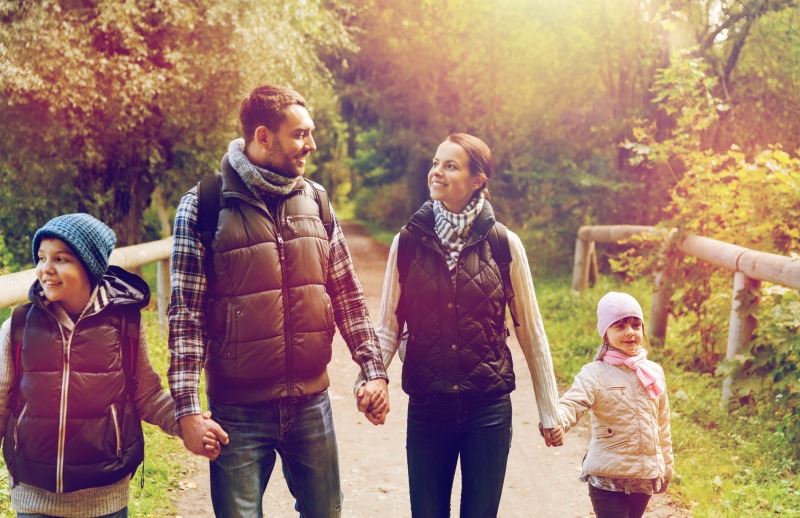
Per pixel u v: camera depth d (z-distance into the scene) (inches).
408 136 888.3
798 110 516.7
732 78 539.2
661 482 131.8
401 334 121.2
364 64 879.1
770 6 493.4
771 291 229.0
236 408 106.4
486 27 730.8
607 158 585.0
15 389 99.6
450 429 115.0
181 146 493.7
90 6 431.5
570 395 129.3
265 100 105.6
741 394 221.5
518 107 692.7
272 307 105.1
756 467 183.8
